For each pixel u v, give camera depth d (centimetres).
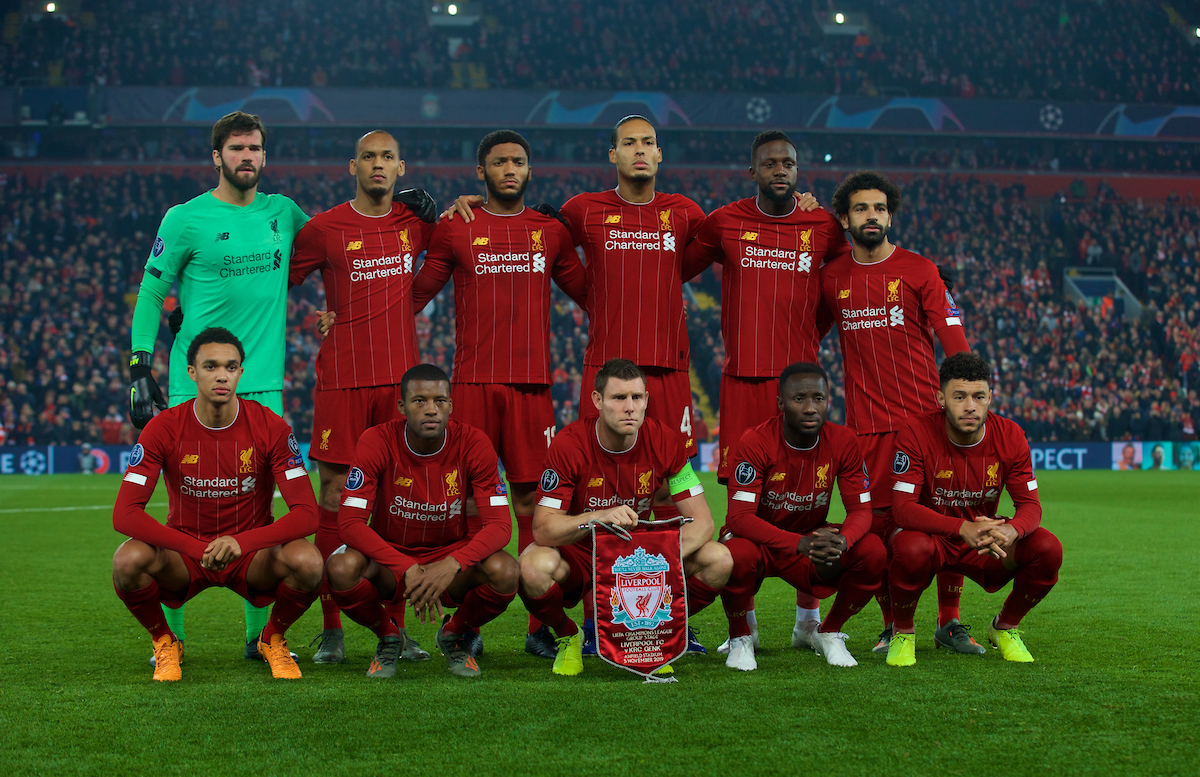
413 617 570
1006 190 3153
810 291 527
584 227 514
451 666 418
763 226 523
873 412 511
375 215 509
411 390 407
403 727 321
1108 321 2747
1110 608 548
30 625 527
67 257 2580
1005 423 450
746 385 523
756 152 518
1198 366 2611
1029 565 424
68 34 2983
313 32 3112
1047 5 3528
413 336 517
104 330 2400
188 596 424
